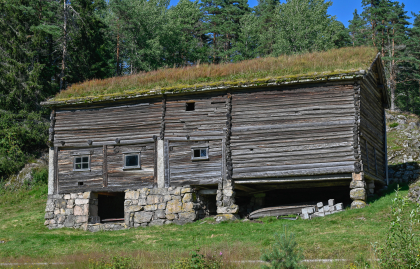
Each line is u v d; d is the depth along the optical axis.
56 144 21.95
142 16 46.16
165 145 20.34
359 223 15.81
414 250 9.76
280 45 44.78
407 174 23.67
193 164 19.89
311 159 18.45
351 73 18.27
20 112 32.38
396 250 9.96
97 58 39.38
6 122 31.50
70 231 20.23
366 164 19.30
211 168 19.61
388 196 19.05
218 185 19.27
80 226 20.84
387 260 9.86
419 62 47.38
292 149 18.72
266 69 20.41
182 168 20.02
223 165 19.44
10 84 33.03
